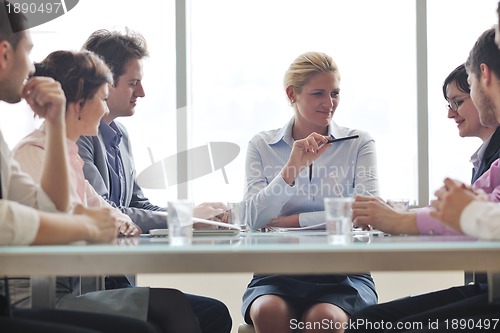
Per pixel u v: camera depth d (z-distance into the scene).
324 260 1.58
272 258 1.58
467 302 2.31
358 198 2.42
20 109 3.46
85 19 4.58
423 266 1.58
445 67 4.62
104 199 3.19
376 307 2.64
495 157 3.21
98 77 2.83
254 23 4.66
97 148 3.32
